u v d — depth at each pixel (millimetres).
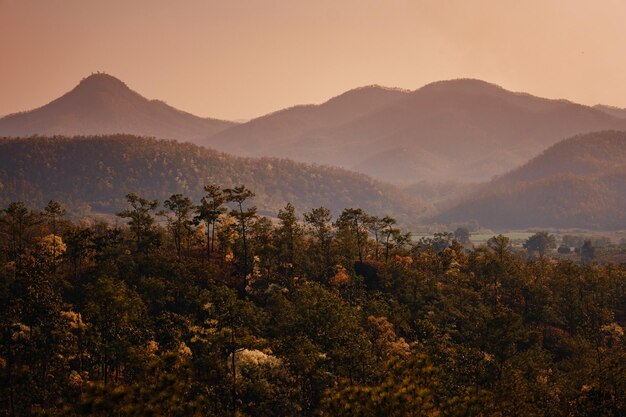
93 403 35062
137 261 95688
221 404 56812
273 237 110250
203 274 93312
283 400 60000
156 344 67562
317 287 84625
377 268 113000
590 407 54781
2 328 62125
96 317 63156
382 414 36312
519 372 64875
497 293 112312
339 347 64812
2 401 58438
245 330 59219
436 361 67812
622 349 82062
